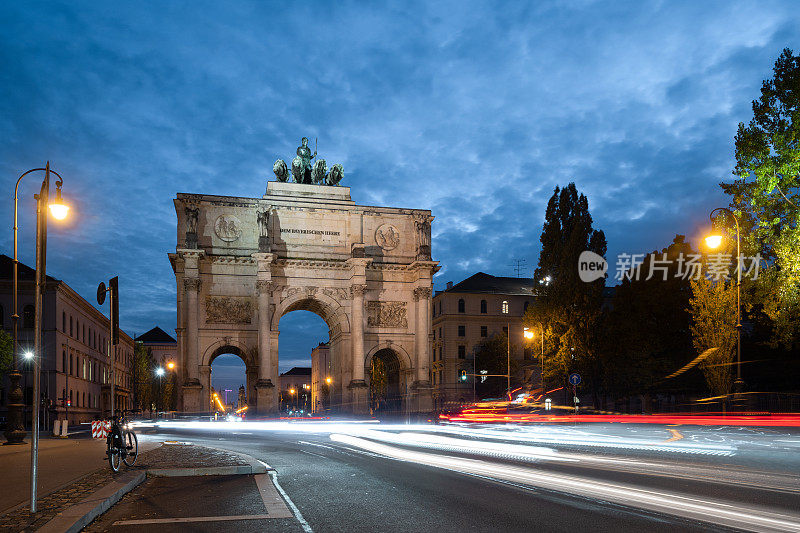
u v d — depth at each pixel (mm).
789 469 17250
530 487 14383
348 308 72812
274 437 39656
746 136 39500
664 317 67438
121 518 11711
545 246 67562
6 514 11219
